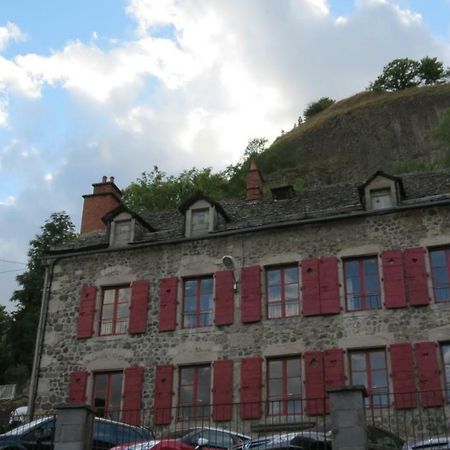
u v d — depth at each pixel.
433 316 17.25
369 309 17.94
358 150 60.47
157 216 23.77
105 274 20.89
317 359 17.62
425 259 17.98
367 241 18.70
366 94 70.19
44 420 13.09
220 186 42.44
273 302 18.97
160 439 12.79
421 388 16.50
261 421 17.34
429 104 61.22
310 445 11.20
